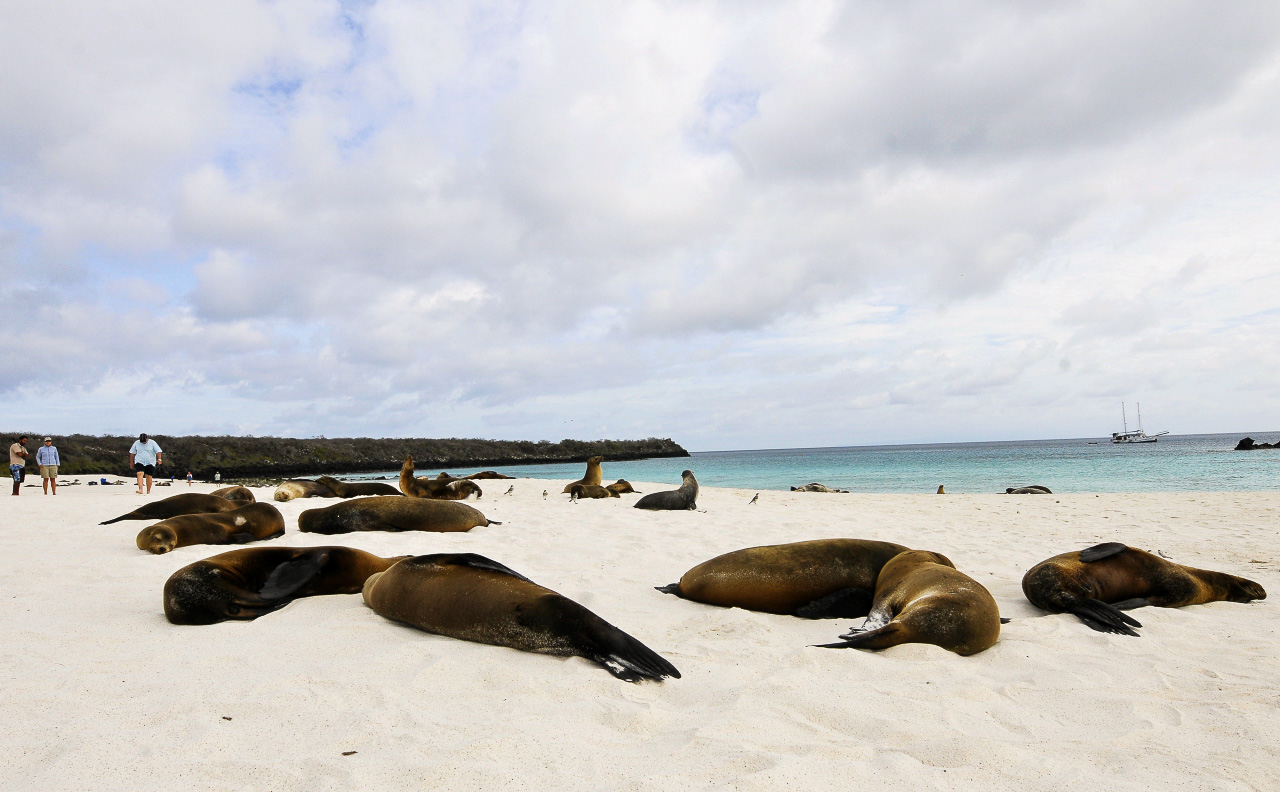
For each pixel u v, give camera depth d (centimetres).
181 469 5188
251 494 1348
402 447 7475
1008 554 821
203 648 392
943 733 293
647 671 364
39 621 448
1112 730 305
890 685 357
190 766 242
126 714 291
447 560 458
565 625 390
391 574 468
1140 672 391
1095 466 3962
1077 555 589
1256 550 888
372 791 226
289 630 433
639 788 230
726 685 349
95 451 4791
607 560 727
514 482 2602
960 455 7669
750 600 536
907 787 239
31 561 672
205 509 1062
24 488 2123
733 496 2047
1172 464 3869
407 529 942
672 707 321
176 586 449
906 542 916
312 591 527
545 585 599
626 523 1085
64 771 236
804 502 1755
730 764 252
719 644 429
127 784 229
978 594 451
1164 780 253
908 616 439
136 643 402
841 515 1313
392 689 326
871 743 281
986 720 314
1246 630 498
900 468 4616
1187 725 311
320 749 260
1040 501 1739
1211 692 358
